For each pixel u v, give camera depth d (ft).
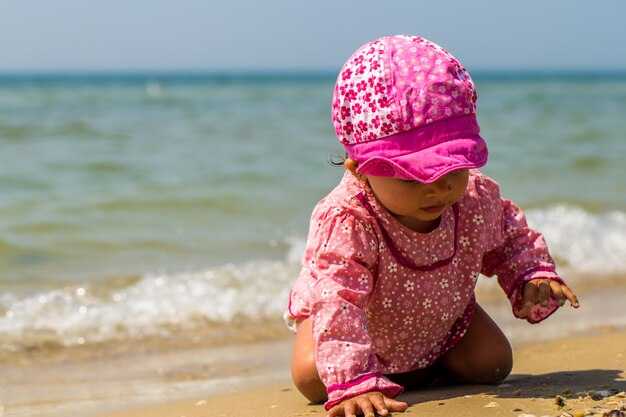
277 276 17.07
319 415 7.59
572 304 8.01
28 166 31.96
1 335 13.05
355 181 7.72
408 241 7.62
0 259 18.57
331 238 7.46
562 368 9.51
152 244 20.40
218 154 37.52
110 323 13.93
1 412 9.42
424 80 7.01
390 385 6.96
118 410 9.23
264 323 14.20
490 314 14.30
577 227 21.65
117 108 77.05
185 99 105.60
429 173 6.82
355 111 7.22
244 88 192.34
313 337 7.36
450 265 7.90
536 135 47.55
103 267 17.97
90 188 27.71
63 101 92.89
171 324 13.98
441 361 8.55
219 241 20.85
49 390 10.43
